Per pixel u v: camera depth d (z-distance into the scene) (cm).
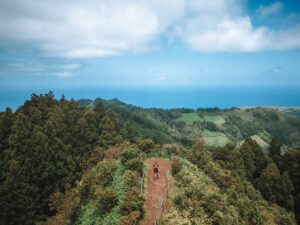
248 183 6238
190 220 2936
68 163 6231
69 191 5375
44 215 5256
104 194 3203
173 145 5522
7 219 4847
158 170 4078
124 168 3928
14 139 5603
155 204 3212
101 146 7131
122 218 2773
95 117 8212
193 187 3572
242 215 4128
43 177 5484
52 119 6738
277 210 5725
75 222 3600
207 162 5212
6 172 5412
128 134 8756
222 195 4016
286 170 7512
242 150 7375
